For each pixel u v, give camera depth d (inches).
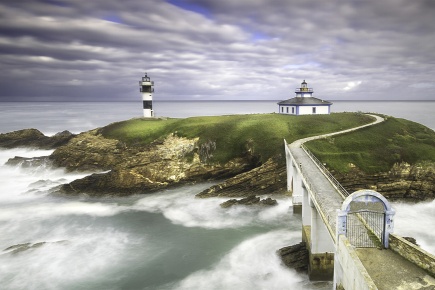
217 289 986.1
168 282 1026.1
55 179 2142.0
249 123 2342.5
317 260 978.7
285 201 1646.2
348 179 1707.7
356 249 674.8
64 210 1625.2
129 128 2600.9
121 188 1856.5
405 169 1786.4
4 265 1108.5
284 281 1011.3
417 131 2397.9
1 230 1396.4
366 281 509.0
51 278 1043.3
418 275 588.1
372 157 1824.6
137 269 1098.1
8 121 5994.1
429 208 1574.8
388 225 673.6
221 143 2135.8
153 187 1898.4
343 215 675.4
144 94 3093.0
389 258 643.5
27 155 2758.4
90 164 2288.4
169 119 2974.9
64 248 1235.2
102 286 1007.0
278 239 1291.8
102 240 1310.3
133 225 1456.7
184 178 2000.5
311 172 1273.4
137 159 2010.3
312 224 973.2
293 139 2060.8
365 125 2337.6
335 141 1991.9
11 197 1808.6
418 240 1244.5
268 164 1841.8
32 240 1311.5
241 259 1149.1
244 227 1413.6
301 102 2760.8
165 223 1475.1
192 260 1151.6
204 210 1603.1
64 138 2992.1
